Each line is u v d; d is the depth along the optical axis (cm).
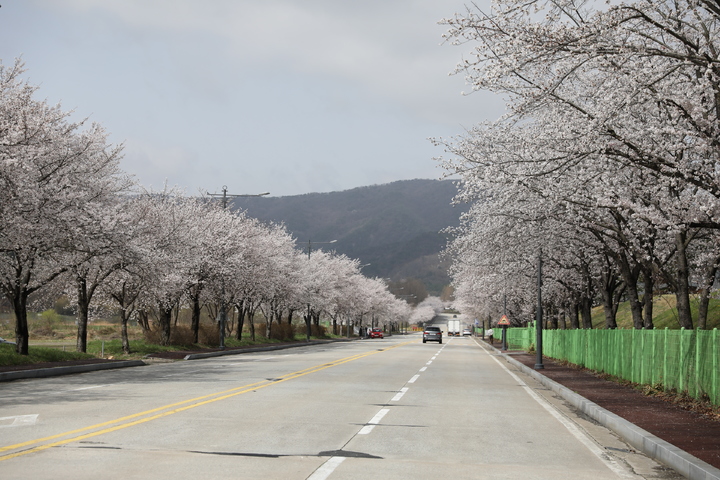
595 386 1941
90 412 1205
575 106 1510
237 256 4212
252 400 1431
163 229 3450
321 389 1717
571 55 1265
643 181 1853
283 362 2981
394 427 1100
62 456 793
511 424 1192
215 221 4262
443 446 934
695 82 1516
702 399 1398
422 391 1759
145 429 1011
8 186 2055
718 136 1354
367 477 719
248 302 5375
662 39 1451
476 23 1292
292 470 743
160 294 3419
